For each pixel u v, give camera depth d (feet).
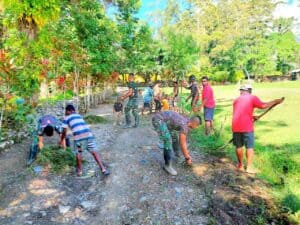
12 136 27.76
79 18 49.37
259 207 17.01
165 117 21.09
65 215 16.01
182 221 15.42
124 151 26.25
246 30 178.40
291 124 37.37
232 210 16.65
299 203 17.29
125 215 16.01
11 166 22.08
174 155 24.47
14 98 28.48
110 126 37.60
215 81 175.73
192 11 177.68
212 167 22.54
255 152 25.62
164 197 17.75
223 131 32.86
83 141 20.39
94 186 19.22
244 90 21.52
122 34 86.74
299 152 25.32
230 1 177.88
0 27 38.78
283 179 20.48
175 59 77.00
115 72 83.30
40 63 34.37
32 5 36.22
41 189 18.61
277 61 194.08
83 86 60.44
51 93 51.78
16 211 16.16
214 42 177.68
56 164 21.70
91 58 52.37
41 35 36.86
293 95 78.23
